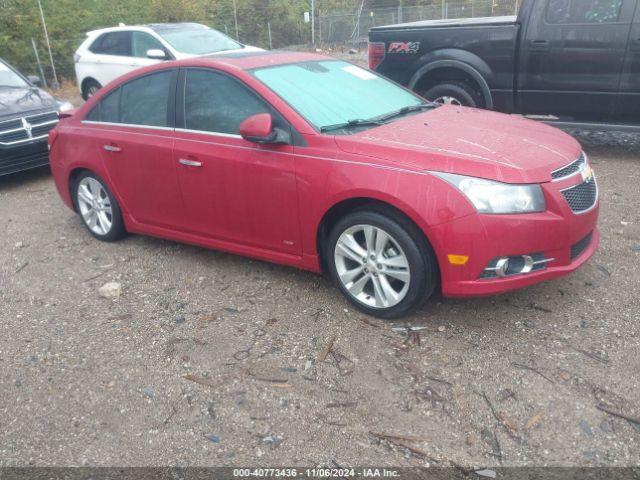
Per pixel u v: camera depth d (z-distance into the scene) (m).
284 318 3.98
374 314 3.86
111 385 3.43
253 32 26.81
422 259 3.56
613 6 6.68
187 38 11.09
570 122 7.31
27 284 4.80
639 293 3.99
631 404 2.99
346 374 3.37
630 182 6.31
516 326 3.71
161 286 4.59
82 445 3.00
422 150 3.59
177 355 3.66
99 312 4.26
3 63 8.84
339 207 3.86
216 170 4.28
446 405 3.08
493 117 4.56
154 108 4.73
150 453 2.91
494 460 2.73
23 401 3.35
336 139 3.81
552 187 3.49
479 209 3.36
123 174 4.98
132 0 22.11
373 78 5.04
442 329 3.72
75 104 15.06
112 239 5.48
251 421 3.07
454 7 24.66
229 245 4.54
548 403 3.04
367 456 2.80
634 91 6.79
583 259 3.75
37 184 7.89
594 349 3.43
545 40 7.08
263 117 3.85
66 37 18.83
